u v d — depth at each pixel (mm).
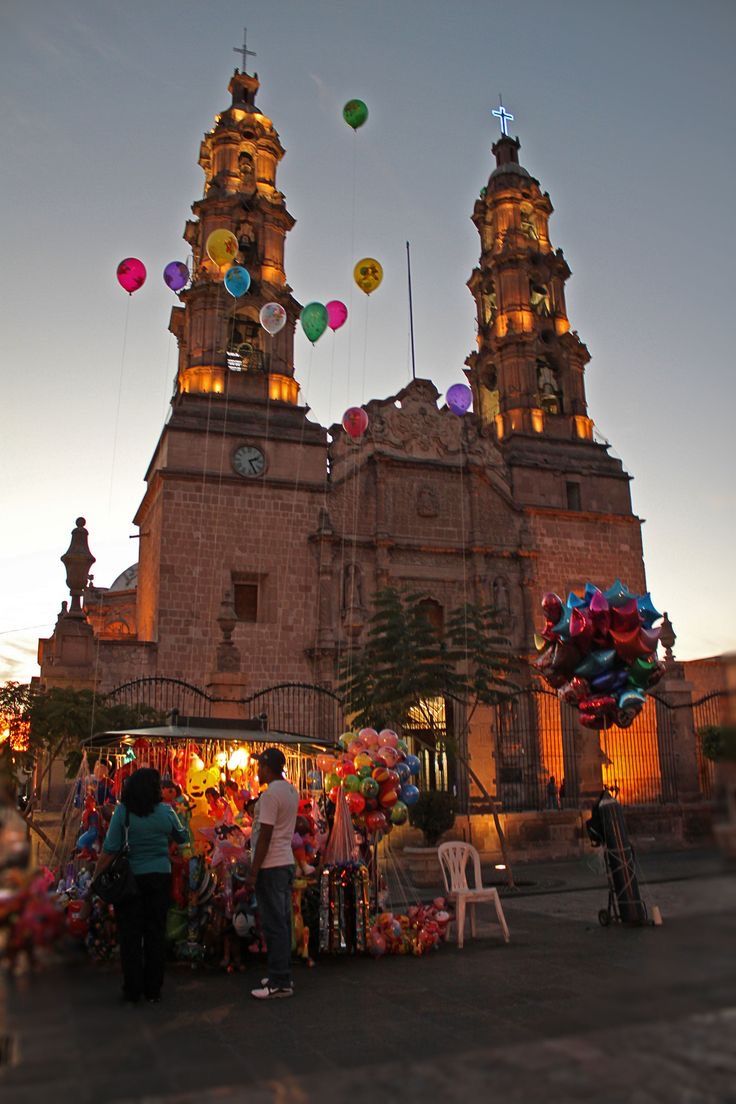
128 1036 2348
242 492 35906
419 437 39469
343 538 36562
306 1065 5336
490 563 38844
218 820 10562
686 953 2240
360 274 22906
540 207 49000
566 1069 2301
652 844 25016
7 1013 2221
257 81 46344
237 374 38812
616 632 12500
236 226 42000
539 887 17844
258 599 35281
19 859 2381
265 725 12492
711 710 26328
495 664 24141
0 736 21328
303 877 10086
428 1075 2459
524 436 42656
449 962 9609
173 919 9781
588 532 41406
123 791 7848
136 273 22609
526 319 45781
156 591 34562
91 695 22484
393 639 23750
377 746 11930
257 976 9086
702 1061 2135
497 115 51594
